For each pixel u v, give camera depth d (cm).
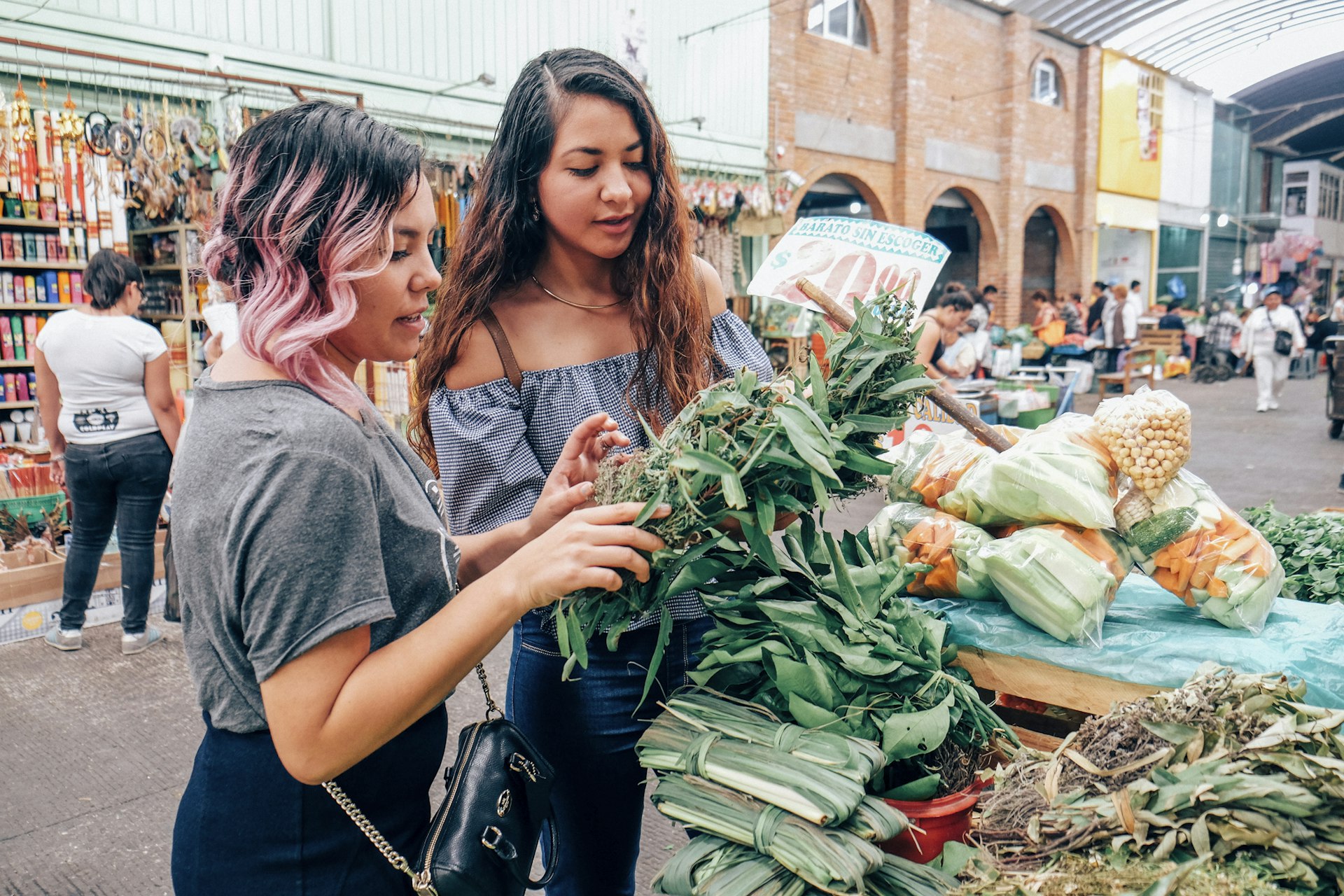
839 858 102
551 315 150
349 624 84
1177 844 110
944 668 165
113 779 290
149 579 391
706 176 961
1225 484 701
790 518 136
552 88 133
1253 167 2427
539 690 150
